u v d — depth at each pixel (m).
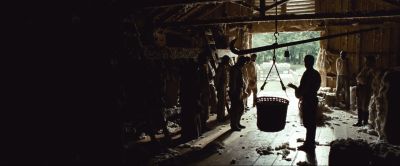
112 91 5.09
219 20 8.15
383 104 6.75
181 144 6.86
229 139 7.30
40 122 4.82
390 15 6.79
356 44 12.74
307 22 13.55
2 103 4.63
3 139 4.55
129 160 5.40
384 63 12.33
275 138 7.36
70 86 4.95
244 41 14.14
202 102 8.88
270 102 6.08
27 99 4.80
